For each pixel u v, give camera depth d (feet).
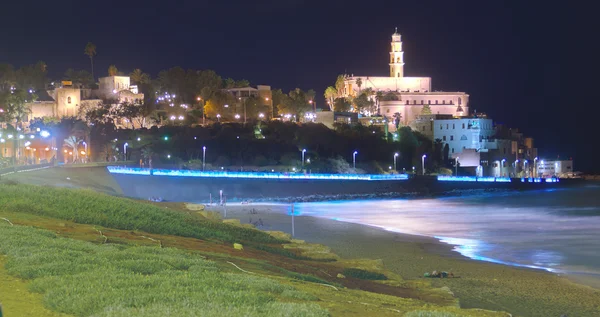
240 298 77.61
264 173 578.25
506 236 278.87
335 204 487.61
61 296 73.36
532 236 277.64
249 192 538.06
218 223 227.20
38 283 79.41
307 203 494.59
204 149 587.27
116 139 607.37
